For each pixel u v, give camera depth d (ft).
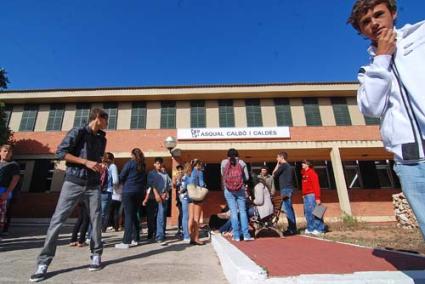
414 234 20.71
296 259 10.78
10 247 17.07
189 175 21.08
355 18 5.30
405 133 4.73
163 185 21.13
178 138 48.42
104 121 11.73
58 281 9.00
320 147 47.11
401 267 9.03
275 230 20.52
